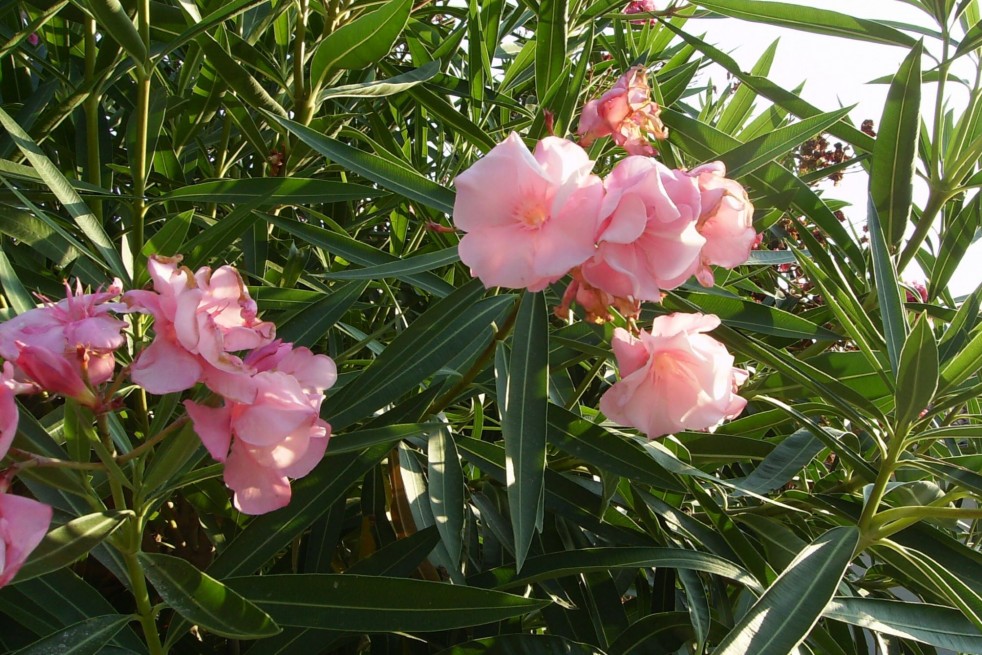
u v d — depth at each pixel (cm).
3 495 39
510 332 62
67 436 46
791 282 107
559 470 71
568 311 52
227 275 44
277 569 69
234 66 66
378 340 79
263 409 42
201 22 61
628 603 76
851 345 83
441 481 59
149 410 67
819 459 88
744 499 75
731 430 72
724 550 64
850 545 54
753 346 62
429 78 71
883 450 60
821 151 112
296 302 68
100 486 55
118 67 68
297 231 65
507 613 52
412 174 61
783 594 52
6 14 74
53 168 56
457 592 51
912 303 78
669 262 46
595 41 103
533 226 47
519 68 96
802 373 62
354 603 51
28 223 61
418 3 86
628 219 45
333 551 64
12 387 40
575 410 70
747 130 90
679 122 67
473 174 47
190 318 41
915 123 69
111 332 43
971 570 61
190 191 64
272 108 69
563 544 67
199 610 46
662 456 62
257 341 44
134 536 47
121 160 86
